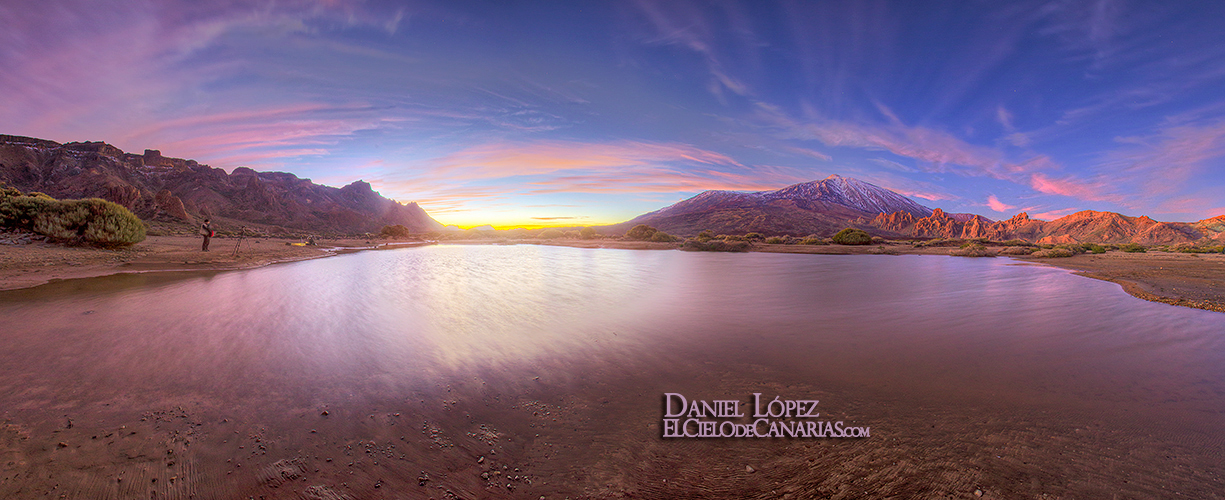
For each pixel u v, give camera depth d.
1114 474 2.50
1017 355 5.09
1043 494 2.31
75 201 18.14
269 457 2.72
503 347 5.33
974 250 28.48
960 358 4.97
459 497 2.45
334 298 8.80
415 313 7.37
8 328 5.73
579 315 7.34
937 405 3.62
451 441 3.03
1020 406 3.58
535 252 27.88
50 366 4.23
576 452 2.94
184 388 3.77
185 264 14.63
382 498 2.41
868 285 11.68
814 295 9.80
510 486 2.57
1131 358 4.98
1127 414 3.40
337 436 3.02
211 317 6.70
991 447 2.86
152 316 6.67
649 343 5.57
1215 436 3.00
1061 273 15.28
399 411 3.45
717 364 4.75
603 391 3.96
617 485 2.59
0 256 12.62
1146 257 25.20
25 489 2.29
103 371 4.14
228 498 2.33
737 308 8.07
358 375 4.25
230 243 28.45
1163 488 2.35
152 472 2.50
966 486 2.41
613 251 29.42
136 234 18.27
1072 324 6.80
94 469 2.50
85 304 7.56
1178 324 6.81
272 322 6.45
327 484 2.49
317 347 5.18
